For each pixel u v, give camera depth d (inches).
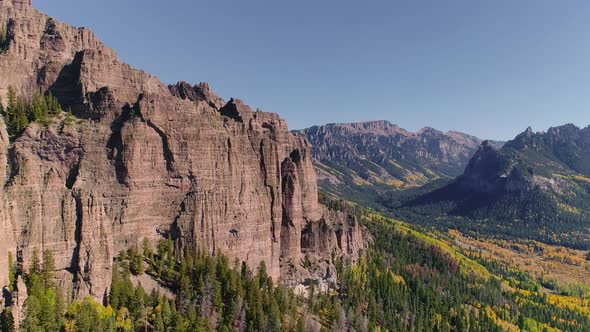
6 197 4606.3
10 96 5644.7
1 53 6200.8
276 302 5940.0
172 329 4857.3
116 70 6486.2
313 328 6245.1
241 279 6112.2
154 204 6028.5
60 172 5364.2
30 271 4608.8
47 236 4815.5
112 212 5620.1
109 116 5944.9
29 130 5344.5
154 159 6008.9
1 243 4357.8
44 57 6633.9
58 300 4446.4
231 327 5369.1
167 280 5738.2
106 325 4456.2
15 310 4133.9
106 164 5698.8
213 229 6343.5
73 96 6127.0
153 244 5994.1
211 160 6486.2
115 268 5236.2
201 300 5497.1
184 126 6254.9
